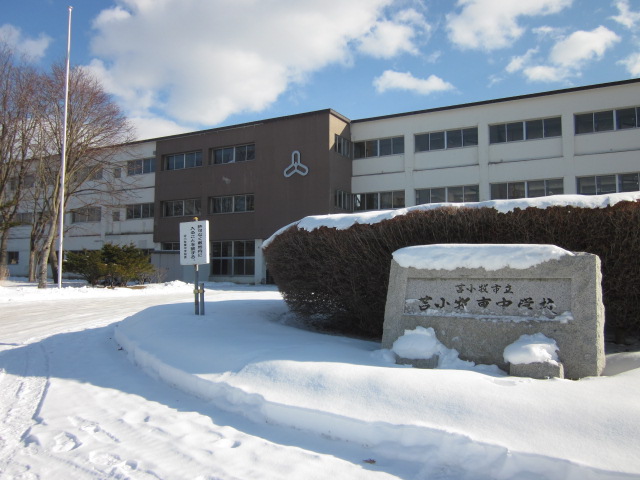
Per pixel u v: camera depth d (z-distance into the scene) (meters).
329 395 4.57
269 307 10.41
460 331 5.52
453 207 6.82
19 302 18.20
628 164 24.83
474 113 28.69
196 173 34.50
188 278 32.81
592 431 3.56
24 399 5.73
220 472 3.61
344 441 4.12
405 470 3.61
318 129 30.19
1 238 30.30
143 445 4.19
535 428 3.68
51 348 8.85
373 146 31.86
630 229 6.06
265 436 4.31
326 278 7.81
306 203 30.20
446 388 4.34
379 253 7.29
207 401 5.33
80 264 26.08
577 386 4.31
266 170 31.69
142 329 8.38
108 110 27.08
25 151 26.38
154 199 36.31
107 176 37.44
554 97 26.61
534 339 5.11
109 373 6.88
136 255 27.27
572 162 26.00
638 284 6.16
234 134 33.06
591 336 4.95
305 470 3.61
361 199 32.03
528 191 27.23
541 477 3.30
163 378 6.27
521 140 27.48
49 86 24.98
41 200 36.12
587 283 5.09
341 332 8.55
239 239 32.56
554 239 6.35
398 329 5.85
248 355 5.88
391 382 4.56
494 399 4.09
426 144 30.22
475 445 3.58
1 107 24.95
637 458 3.24
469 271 5.61
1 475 3.71
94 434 4.51
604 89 25.47
